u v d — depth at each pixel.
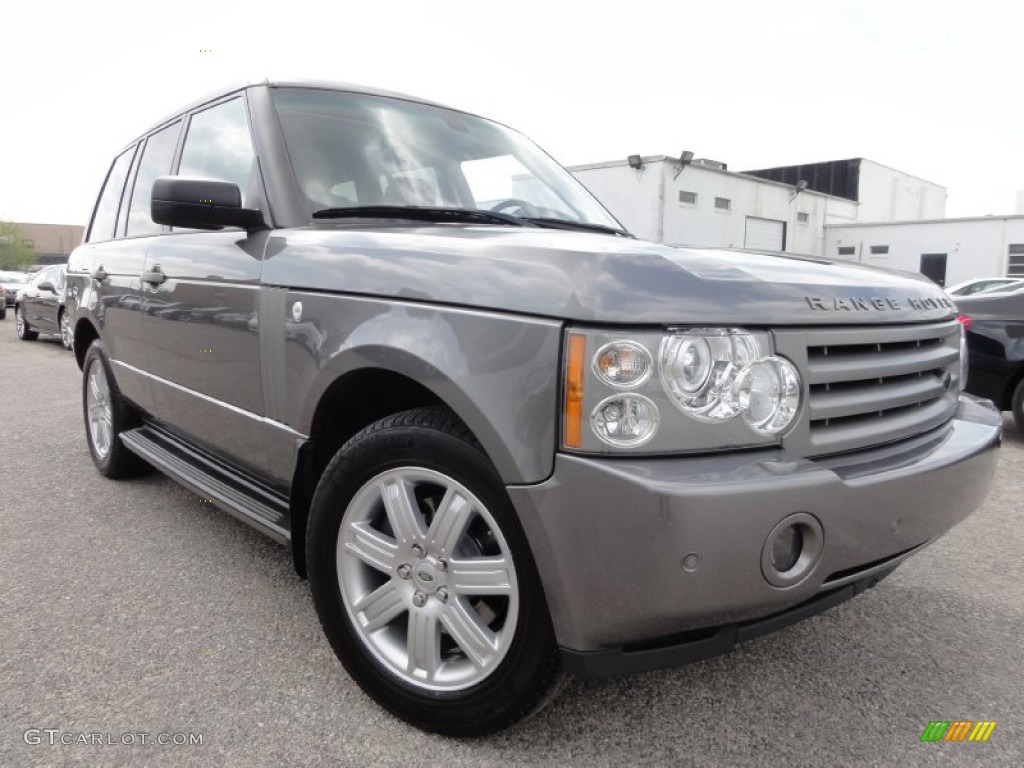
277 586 2.94
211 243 2.85
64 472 4.54
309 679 2.29
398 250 2.07
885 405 2.00
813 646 2.57
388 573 2.05
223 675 2.30
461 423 1.90
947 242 30.86
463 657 2.02
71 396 7.42
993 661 2.49
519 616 1.80
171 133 3.65
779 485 1.62
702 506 1.56
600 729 2.07
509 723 1.91
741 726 2.10
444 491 2.06
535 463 1.67
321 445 2.35
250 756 1.93
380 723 2.08
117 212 4.21
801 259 2.27
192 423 3.11
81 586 2.92
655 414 1.62
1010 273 29.56
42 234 87.44
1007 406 5.88
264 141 2.72
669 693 2.26
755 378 1.70
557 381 1.64
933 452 2.03
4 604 2.76
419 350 1.86
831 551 1.74
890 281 2.21
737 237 28.72
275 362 2.41
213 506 3.91
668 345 1.63
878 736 2.07
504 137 3.40
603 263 1.70
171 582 2.97
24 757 1.90
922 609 2.88
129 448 3.83
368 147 2.83
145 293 3.37
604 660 1.71
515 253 1.84
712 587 1.61
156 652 2.43
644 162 24.83
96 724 2.05
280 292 2.38
